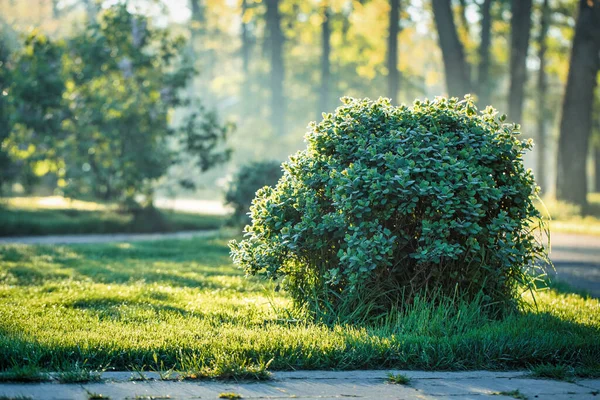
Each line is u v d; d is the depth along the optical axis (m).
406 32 40.91
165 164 22.48
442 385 5.14
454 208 6.87
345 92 56.66
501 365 5.82
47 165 22.98
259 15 52.38
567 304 8.62
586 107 30.62
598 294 10.43
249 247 7.52
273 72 50.25
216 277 10.55
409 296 6.96
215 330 6.38
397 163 6.96
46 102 21.38
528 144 7.62
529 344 6.00
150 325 6.62
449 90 29.55
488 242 7.12
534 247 7.60
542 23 43.34
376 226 6.95
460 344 5.92
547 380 5.40
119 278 10.43
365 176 6.87
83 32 23.22
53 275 10.67
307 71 58.06
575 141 30.77
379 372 5.50
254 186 18.88
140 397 4.59
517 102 37.06
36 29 22.55
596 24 30.33
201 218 25.52
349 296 6.95
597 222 26.61
